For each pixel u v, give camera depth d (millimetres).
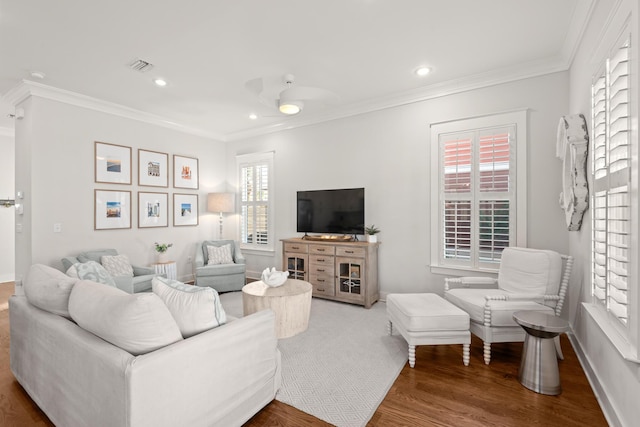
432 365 2447
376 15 2391
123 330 1370
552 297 2541
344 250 4031
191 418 1421
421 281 3875
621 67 1619
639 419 1415
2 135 5449
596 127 2082
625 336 1568
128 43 2750
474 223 3518
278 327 2908
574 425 1749
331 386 2143
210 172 5621
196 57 3002
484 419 1802
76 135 3904
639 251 1383
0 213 5418
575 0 2227
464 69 3271
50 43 2732
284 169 5098
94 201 4066
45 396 1749
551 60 3041
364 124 4281
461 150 3578
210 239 5609
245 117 4773
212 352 1514
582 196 2367
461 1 2232
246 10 2314
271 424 1765
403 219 3990
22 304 2041
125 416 1231
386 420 1801
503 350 2725
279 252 5168
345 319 3475
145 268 4043
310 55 2982
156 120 4730
